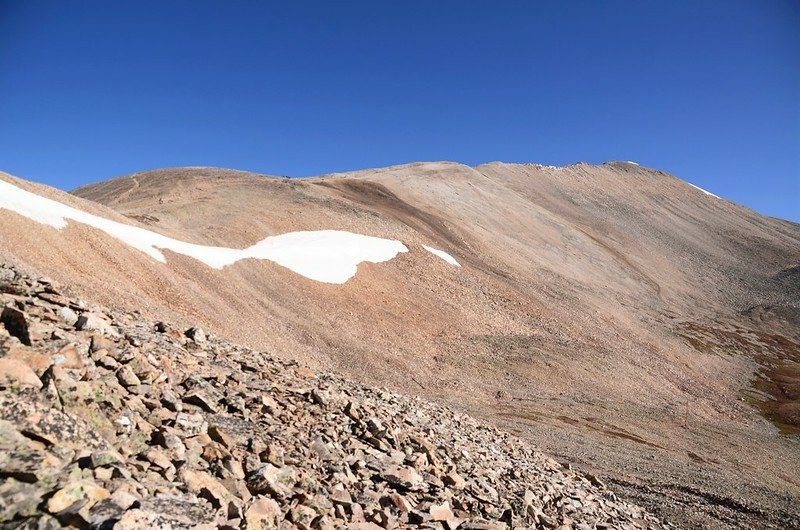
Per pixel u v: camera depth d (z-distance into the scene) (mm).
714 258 195750
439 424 20062
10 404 6055
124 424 7395
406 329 60188
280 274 56375
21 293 11055
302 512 7574
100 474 5824
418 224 112500
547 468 21938
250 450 8875
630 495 25719
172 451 7422
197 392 10086
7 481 5125
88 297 28469
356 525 8086
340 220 90625
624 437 44375
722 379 91938
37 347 8023
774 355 117312
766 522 25109
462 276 85188
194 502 6371
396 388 45094
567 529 13133
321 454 10328
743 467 42438
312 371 19578
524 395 52844
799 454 52344
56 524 4848
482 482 13711
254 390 12516
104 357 8922
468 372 55094
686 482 31375
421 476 11617
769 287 175125
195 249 50312
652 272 166500
